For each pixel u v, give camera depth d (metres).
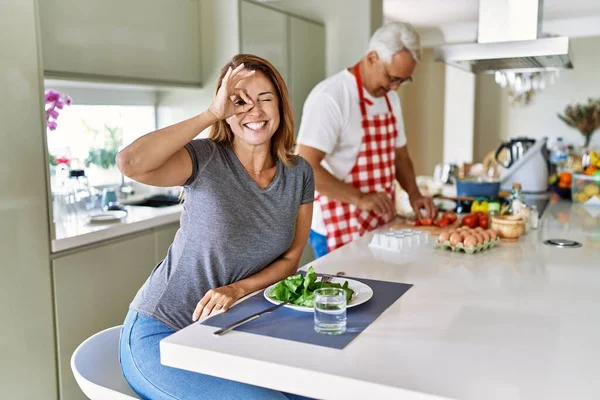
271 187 1.55
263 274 1.56
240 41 3.21
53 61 2.33
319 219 2.66
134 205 3.23
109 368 1.49
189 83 3.21
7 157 1.97
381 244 2.00
